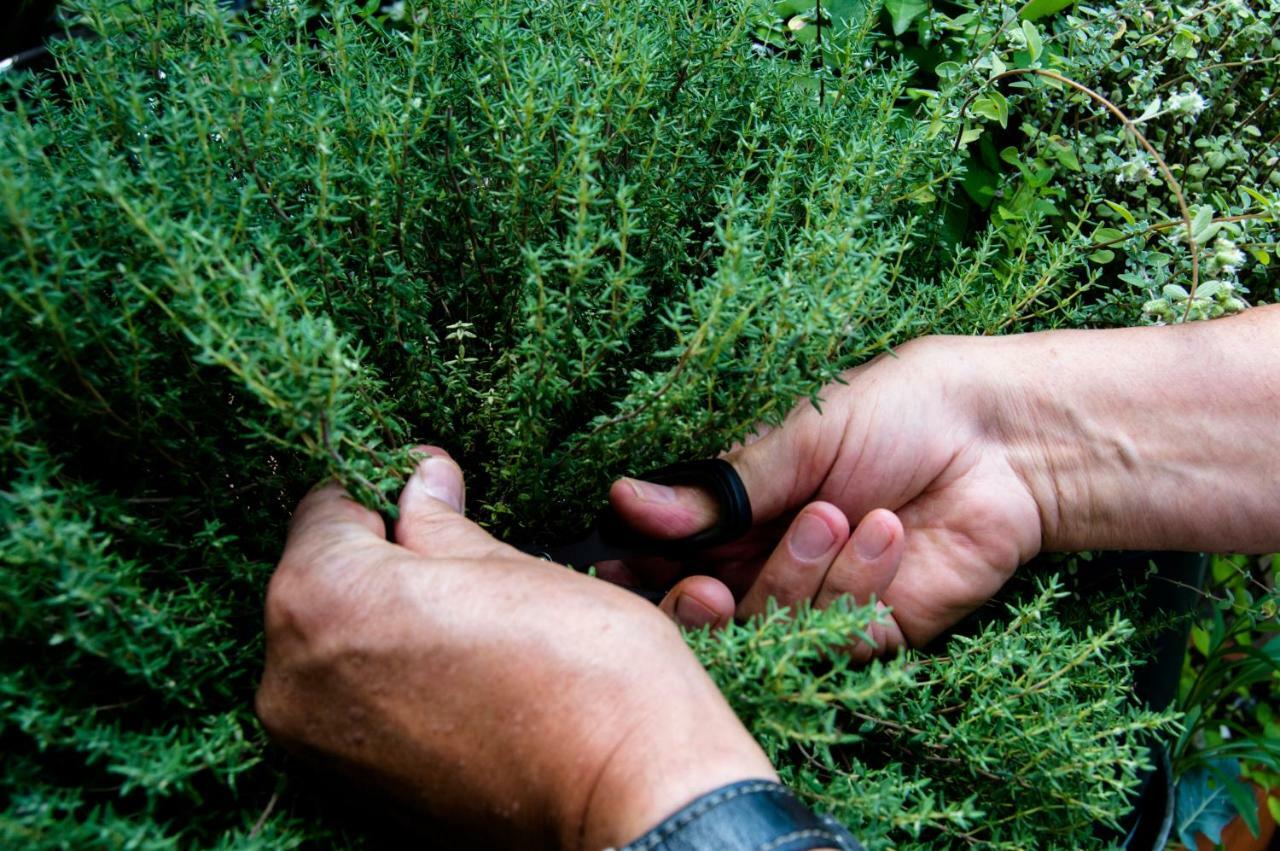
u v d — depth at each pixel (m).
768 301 0.43
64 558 0.35
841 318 0.39
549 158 0.43
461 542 0.40
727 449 0.43
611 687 0.36
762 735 0.39
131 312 0.37
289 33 0.47
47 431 0.39
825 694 0.37
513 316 0.43
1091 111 0.52
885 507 0.47
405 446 0.42
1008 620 0.50
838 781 0.39
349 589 0.37
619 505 0.43
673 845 0.33
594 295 0.44
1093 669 0.44
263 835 0.37
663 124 0.44
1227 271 0.48
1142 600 0.52
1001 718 0.42
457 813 0.37
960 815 0.38
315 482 0.42
